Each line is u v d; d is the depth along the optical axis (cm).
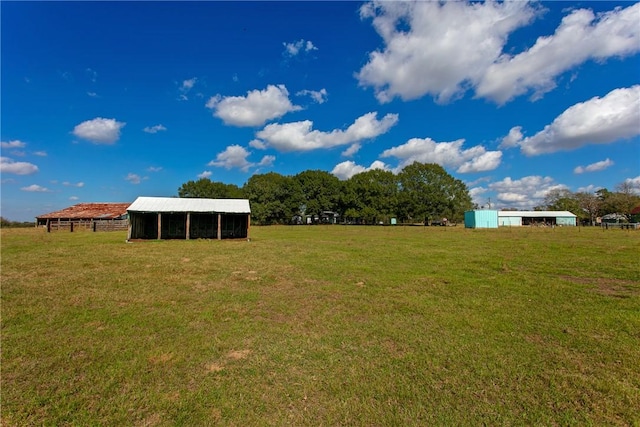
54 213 3850
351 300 689
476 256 1391
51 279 884
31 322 539
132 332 498
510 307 639
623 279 912
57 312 594
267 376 366
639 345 452
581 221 7288
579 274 978
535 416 295
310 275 962
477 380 358
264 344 456
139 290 768
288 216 6341
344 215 6588
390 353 428
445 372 376
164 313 593
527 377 365
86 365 389
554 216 6819
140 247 1773
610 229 4081
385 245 1912
